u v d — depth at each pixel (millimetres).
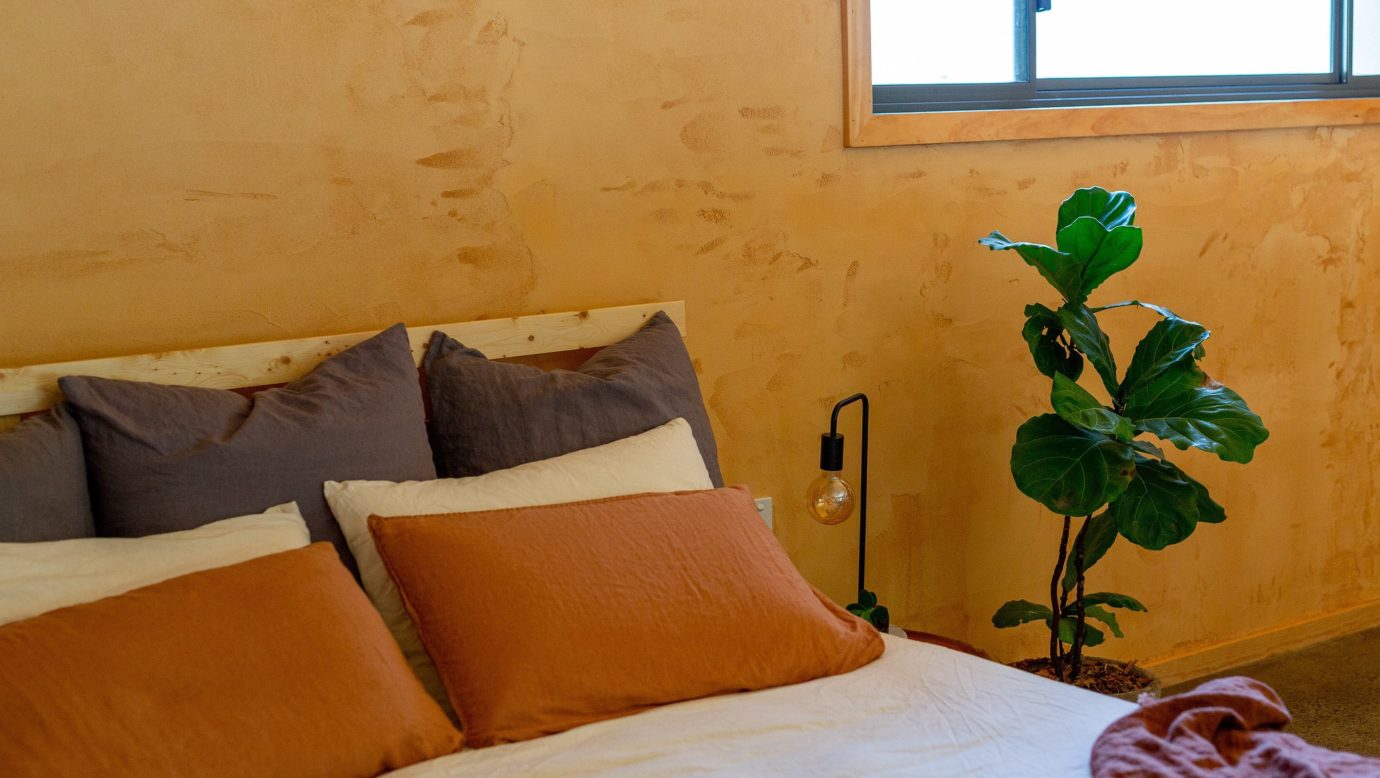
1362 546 3570
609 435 2133
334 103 2131
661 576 1774
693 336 2533
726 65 2488
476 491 1897
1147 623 3232
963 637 2963
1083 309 2486
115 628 1451
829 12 2584
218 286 2072
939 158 2752
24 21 1879
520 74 2291
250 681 1466
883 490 2797
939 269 2791
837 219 2654
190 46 2006
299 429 1863
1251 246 3201
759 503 2619
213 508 1778
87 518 1750
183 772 1371
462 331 2225
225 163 2053
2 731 1317
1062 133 2854
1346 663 3332
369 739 1499
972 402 2885
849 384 2723
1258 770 1359
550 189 2348
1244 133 3145
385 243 2205
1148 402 2451
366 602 1673
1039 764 1495
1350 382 3441
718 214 2523
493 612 1670
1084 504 2309
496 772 1500
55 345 1953
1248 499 3330
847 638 1866
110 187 1969
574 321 2338
